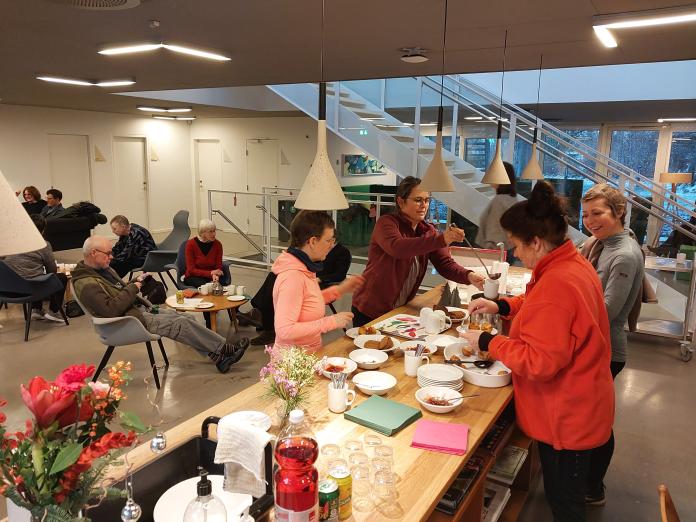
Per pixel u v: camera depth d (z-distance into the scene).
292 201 7.57
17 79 5.94
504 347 1.74
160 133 11.78
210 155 12.33
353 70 5.13
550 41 3.68
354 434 1.66
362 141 7.14
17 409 3.50
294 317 2.06
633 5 2.78
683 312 5.32
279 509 1.10
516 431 2.57
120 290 3.92
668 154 8.75
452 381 2.00
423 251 2.78
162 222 12.11
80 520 0.89
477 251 4.10
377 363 2.18
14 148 9.20
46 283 4.81
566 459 1.73
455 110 6.75
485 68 4.93
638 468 2.91
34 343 4.80
